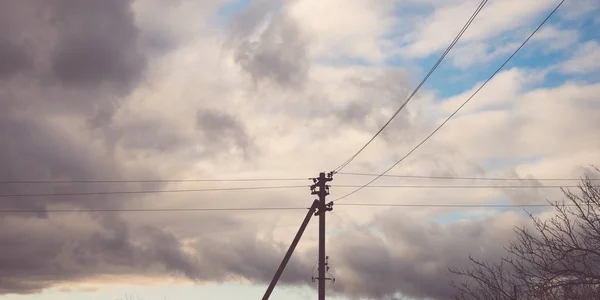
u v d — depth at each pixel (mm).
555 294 12617
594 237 12422
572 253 12523
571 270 12492
